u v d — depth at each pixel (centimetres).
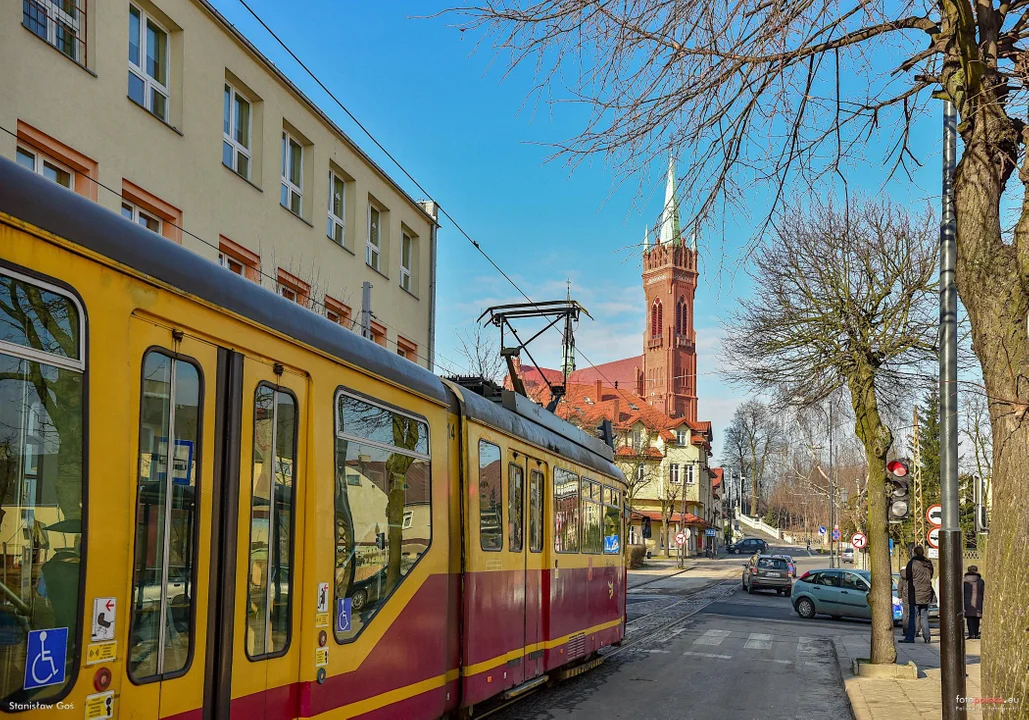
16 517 354
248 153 1764
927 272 1595
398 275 2419
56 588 371
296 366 569
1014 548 555
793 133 671
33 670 357
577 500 1330
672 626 2398
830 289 1666
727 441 12938
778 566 4016
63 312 388
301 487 569
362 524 649
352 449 639
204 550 465
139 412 426
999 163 611
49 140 1235
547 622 1144
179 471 452
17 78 1180
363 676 636
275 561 534
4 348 355
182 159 1515
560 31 622
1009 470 566
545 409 1252
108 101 1345
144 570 420
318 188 1988
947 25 631
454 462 873
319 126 1994
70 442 384
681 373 12344
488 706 1025
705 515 9675
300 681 555
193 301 471
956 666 800
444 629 805
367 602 651
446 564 820
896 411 2089
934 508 2114
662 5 611
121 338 419
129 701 405
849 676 1497
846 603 2783
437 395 824
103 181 1334
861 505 4900
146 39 1474
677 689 1362
